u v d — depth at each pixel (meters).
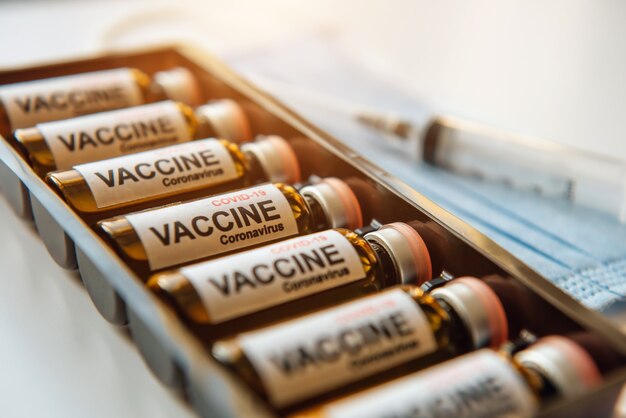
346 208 0.18
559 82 0.23
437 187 0.20
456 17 0.26
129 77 0.20
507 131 0.21
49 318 0.17
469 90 0.23
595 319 0.15
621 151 0.21
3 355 0.16
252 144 0.19
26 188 0.18
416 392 0.14
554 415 0.14
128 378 0.16
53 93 0.20
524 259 0.18
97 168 0.17
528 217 0.19
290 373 0.15
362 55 0.25
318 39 0.25
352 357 0.15
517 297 0.16
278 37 0.25
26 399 0.16
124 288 0.15
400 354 0.15
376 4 0.27
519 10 0.26
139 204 0.17
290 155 0.19
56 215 0.16
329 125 0.22
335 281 0.16
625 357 0.14
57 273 0.18
